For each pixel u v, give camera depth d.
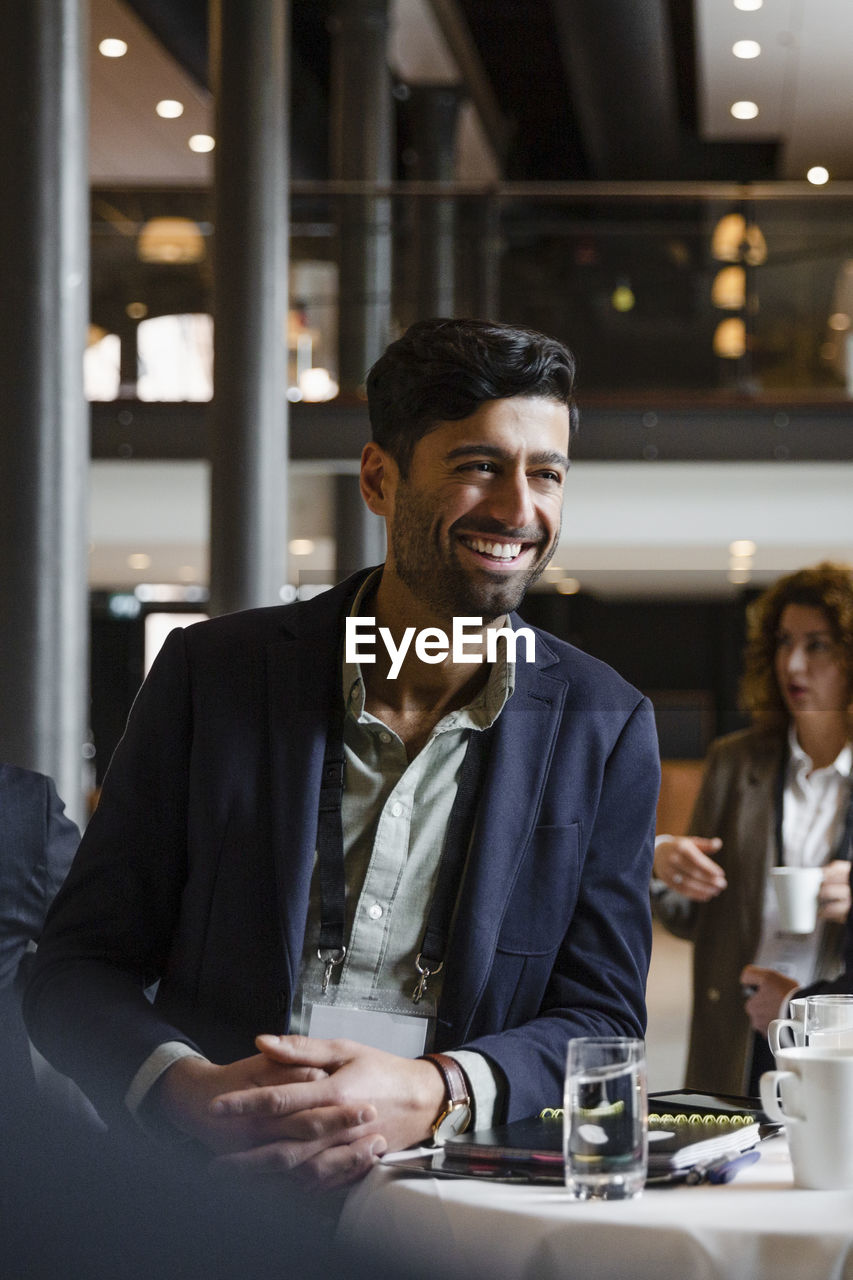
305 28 14.45
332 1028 1.68
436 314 9.96
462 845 1.74
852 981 2.87
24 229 5.26
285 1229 1.51
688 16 12.88
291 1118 1.51
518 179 17.69
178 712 1.82
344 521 9.80
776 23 11.84
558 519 1.73
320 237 9.98
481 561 1.69
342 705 1.79
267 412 7.50
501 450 1.67
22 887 2.29
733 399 9.89
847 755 3.32
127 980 1.75
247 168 7.46
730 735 3.53
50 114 5.29
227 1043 1.71
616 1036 1.71
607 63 12.02
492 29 14.05
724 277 10.09
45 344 5.28
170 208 9.92
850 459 9.81
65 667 5.32
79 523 5.40
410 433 1.69
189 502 10.38
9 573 5.25
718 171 15.98
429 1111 1.55
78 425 5.39
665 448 9.91
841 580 3.34
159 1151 1.61
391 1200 1.41
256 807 1.76
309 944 1.74
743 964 3.30
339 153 11.95
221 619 1.90
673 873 3.28
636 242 10.11
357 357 9.87
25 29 5.26
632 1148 1.37
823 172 15.26
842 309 9.97
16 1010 2.23
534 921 1.74
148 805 1.81
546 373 1.68
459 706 1.79
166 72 12.27
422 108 14.34
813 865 3.29
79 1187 1.68
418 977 1.72
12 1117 1.93
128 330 9.90
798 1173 1.42
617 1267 1.28
